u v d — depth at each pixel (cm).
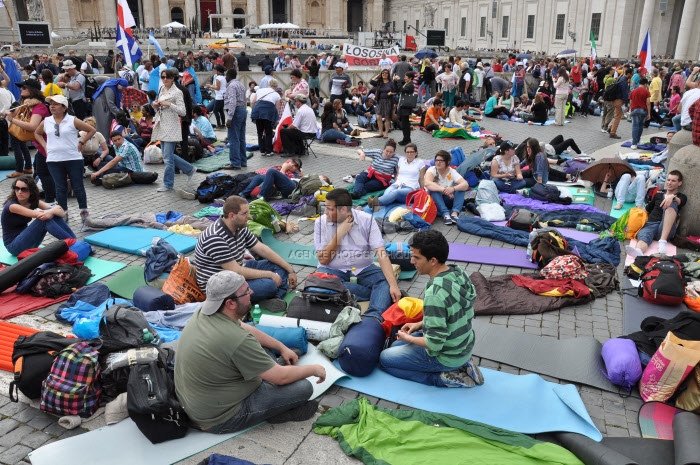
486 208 860
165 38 5528
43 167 868
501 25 6075
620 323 550
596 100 2217
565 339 514
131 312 449
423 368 439
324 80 2339
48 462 351
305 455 366
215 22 7862
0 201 925
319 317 496
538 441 377
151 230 768
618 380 441
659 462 361
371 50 2477
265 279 548
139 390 370
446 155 841
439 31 3538
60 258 617
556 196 934
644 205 895
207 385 363
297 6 7750
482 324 536
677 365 406
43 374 406
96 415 404
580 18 5016
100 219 792
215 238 526
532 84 2531
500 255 712
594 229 805
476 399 422
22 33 2703
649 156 1274
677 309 571
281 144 1294
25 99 884
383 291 539
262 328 472
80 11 6906
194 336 363
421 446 367
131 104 1341
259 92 1252
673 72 2442
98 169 1050
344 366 452
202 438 378
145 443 371
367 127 1706
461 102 1592
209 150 1274
